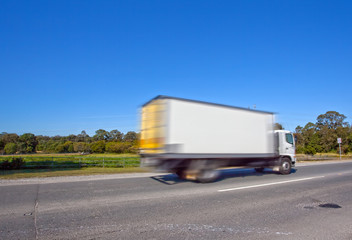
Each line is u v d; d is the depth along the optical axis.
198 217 5.33
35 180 11.86
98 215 5.50
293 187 9.15
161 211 5.82
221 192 8.19
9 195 7.85
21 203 6.70
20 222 5.01
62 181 11.45
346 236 4.22
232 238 4.12
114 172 15.48
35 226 4.76
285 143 13.39
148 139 10.12
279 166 13.01
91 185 9.95
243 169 16.16
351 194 7.86
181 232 4.42
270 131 12.13
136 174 14.35
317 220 5.12
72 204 6.55
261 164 12.22
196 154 9.81
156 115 9.73
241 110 11.21
